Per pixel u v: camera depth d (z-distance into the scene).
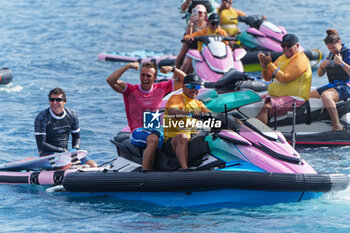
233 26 57.97
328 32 35.66
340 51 35.56
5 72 49.41
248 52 53.94
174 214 25.28
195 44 46.72
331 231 22.80
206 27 52.34
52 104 31.03
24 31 75.75
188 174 25.77
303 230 22.94
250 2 92.44
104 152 34.31
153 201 27.02
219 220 24.33
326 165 30.94
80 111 42.66
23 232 23.19
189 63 47.03
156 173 26.42
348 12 80.94
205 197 26.30
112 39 71.25
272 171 25.67
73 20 83.31
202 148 26.98
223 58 43.97
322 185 25.30
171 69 28.56
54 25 79.75
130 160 28.80
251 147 26.50
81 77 53.34
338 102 35.38
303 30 70.88
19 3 98.06
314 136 34.31
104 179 26.95
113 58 59.75
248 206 25.98
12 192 28.69
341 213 24.67
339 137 34.25
